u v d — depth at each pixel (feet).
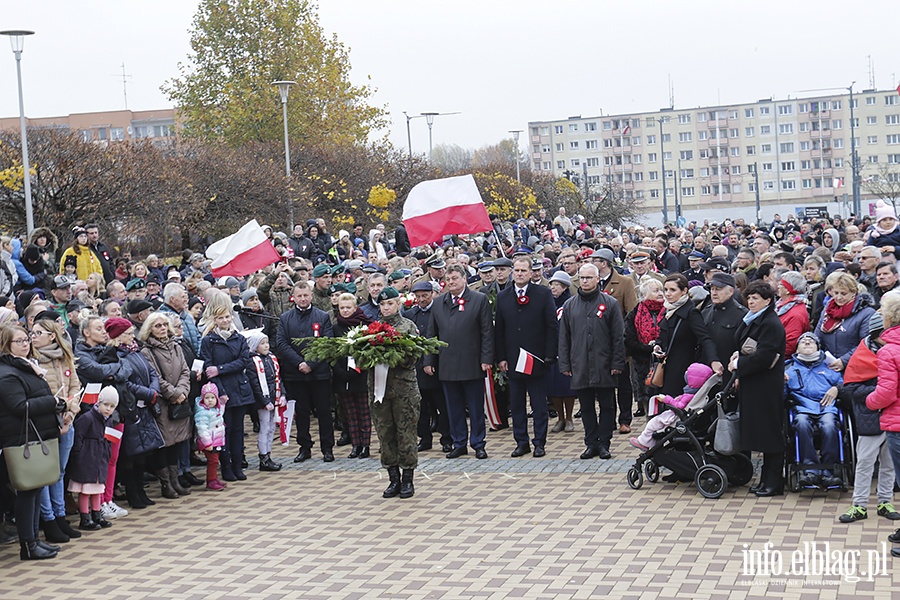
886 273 36.50
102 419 32.99
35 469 29.17
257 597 25.70
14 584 27.78
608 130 410.93
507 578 25.88
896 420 27.20
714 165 396.98
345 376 41.75
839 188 378.73
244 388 39.06
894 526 28.32
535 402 40.42
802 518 29.58
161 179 96.94
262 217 113.19
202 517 34.01
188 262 70.23
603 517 30.96
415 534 30.55
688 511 31.04
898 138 374.63
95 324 33.88
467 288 41.11
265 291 49.16
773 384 31.81
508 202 163.32
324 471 40.16
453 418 41.14
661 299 42.16
